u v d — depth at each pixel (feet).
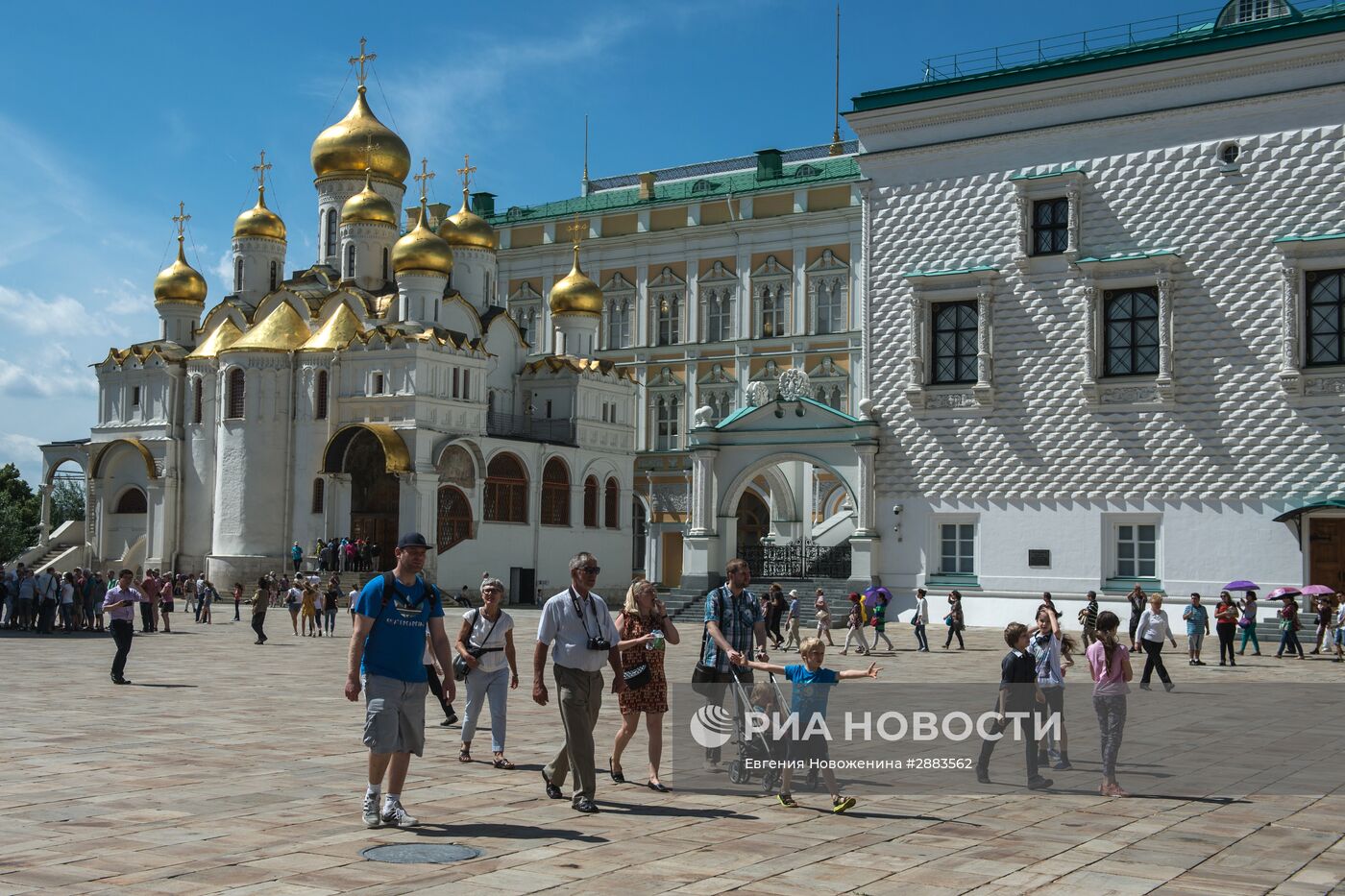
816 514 233.55
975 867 35.01
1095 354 139.95
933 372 149.89
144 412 245.86
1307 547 129.70
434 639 40.45
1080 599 139.74
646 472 253.65
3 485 370.73
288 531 221.05
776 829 39.65
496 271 263.49
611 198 274.36
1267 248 132.98
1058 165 143.54
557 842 37.32
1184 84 137.28
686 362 251.19
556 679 42.93
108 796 43.06
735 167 274.77
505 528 221.46
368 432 205.87
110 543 247.09
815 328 239.09
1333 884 33.68
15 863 33.65
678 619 159.02
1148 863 35.70
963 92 147.54
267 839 36.86
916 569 149.48
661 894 31.71
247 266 253.44
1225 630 108.27
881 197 152.87
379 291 238.89
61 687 80.89
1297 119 132.26
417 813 41.34
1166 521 136.56
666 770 50.16
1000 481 145.07
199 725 62.08
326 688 82.38
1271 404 132.26
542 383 240.53
